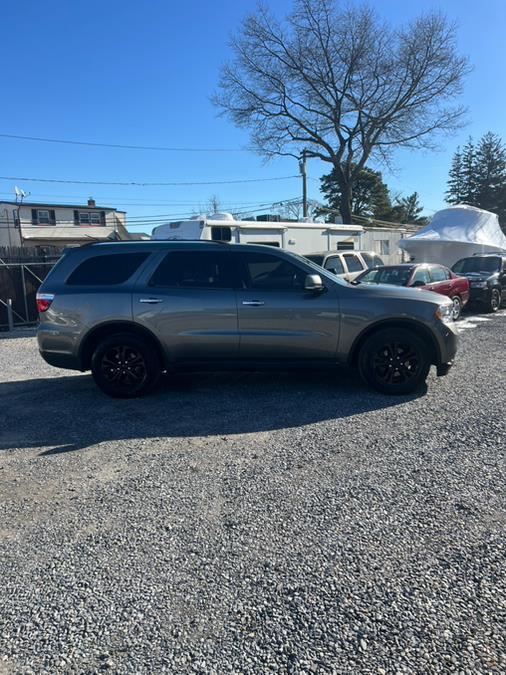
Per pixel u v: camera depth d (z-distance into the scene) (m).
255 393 5.92
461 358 7.63
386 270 11.93
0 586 2.56
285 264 5.78
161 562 2.72
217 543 2.88
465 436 4.36
